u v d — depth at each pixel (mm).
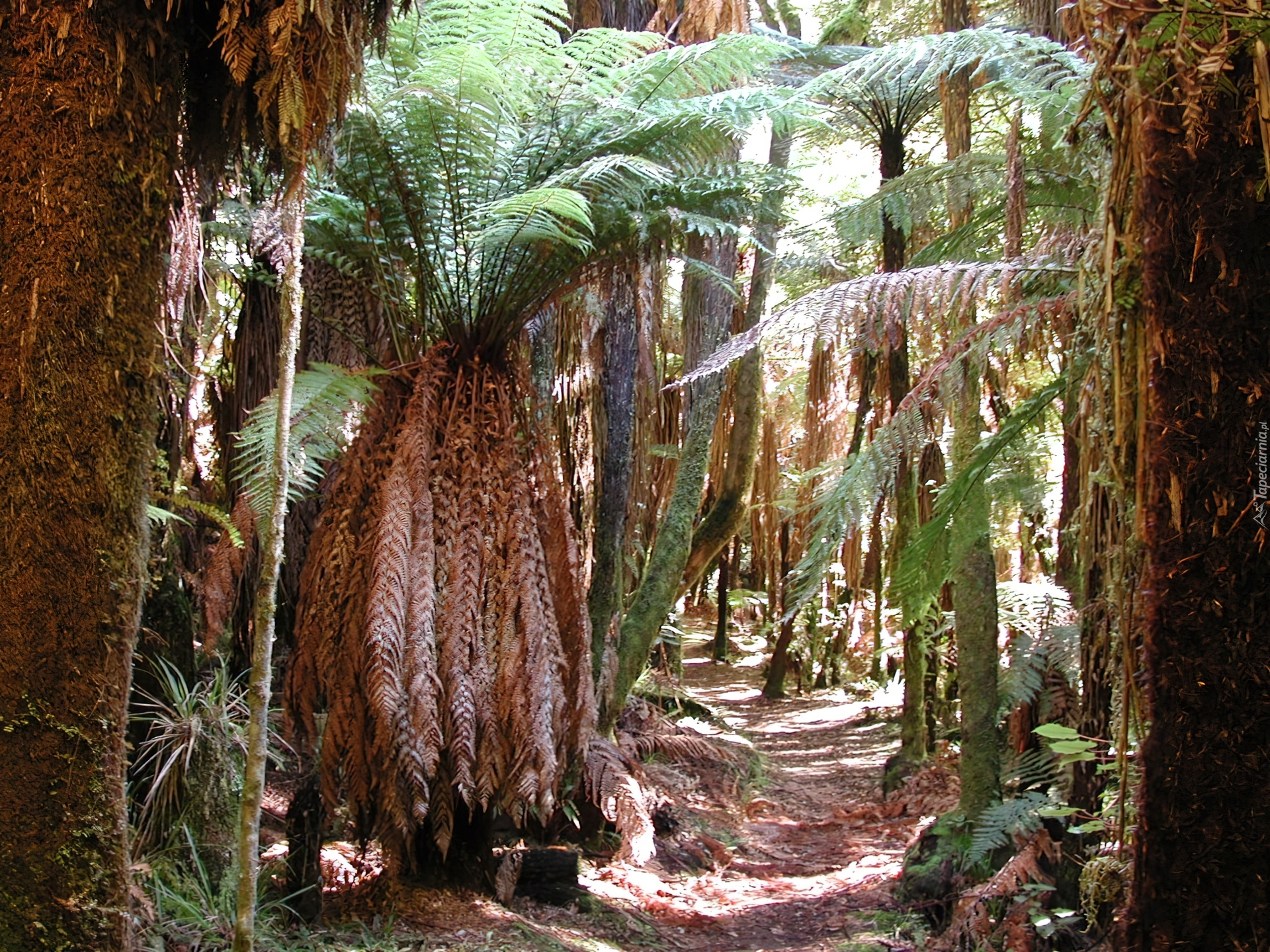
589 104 3689
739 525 7754
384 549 3232
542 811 3373
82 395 1710
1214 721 1315
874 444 3121
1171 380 1358
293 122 1925
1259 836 1294
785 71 5930
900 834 6293
